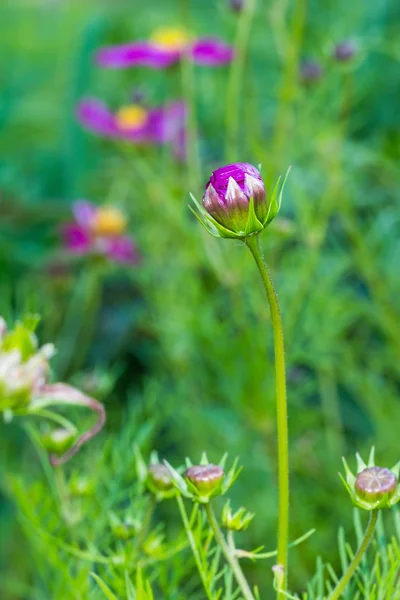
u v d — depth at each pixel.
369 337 1.01
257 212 0.45
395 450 0.83
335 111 0.91
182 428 0.88
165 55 0.92
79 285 1.05
